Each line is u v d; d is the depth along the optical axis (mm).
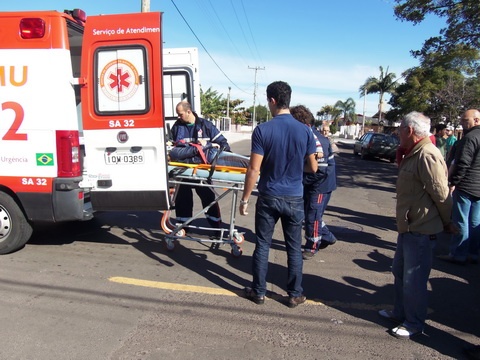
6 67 4473
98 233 5906
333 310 3730
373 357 2982
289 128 3502
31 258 4766
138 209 4574
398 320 3514
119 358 2844
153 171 4441
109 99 4383
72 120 4488
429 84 26078
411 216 3195
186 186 5438
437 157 3025
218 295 3945
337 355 2988
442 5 11758
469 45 12469
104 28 4316
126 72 4324
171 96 6852
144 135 4375
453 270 4906
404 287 3289
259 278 3729
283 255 5246
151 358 2857
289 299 3762
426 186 3045
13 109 4488
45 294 3811
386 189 11898
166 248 5164
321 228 5180
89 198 5020
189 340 3107
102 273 4383
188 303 3744
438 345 3182
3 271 4336
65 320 3342
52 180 4484
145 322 3359
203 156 4789
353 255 5340
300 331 3314
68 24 4656
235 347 3035
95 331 3188
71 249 5152
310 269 4766
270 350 3014
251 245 5594
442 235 6520
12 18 4414
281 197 3541
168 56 6836
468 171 4902
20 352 2873
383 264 5027
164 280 4262
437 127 9195
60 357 2832
